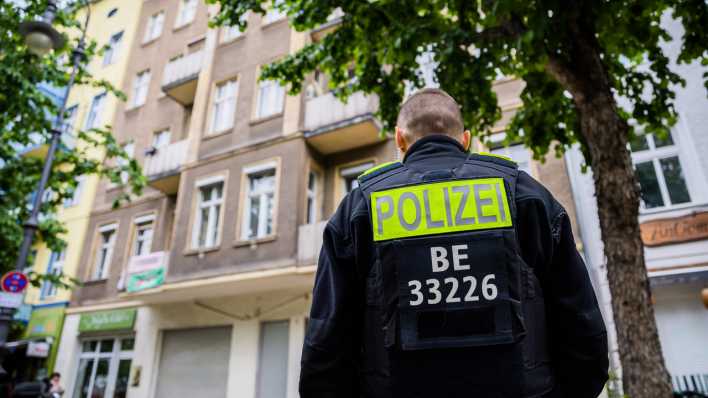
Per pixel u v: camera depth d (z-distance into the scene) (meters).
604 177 4.43
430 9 5.67
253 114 12.66
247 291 11.61
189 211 12.41
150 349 12.72
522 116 6.66
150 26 19.50
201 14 17.50
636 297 3.98
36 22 7.54
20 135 9.69
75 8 9.69
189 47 17.16
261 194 11.64
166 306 12.99
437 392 1.05
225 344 11.74
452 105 1.55
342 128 11.10
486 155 1.36
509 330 1.06
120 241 15.54
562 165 9.27
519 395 1.04
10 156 9.81
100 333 14.37
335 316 1.20
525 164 9.70
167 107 16.78
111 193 16.72
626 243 4.16
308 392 1.21
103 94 19.30
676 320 7.91
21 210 10.20
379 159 11.52
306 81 12.38
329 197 11.82
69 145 18.39
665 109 5.98
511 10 4.66
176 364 12.32
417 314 1.09
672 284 8.02
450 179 1.25
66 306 15.57
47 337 15.10
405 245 1.15
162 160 14.16
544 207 1.23
